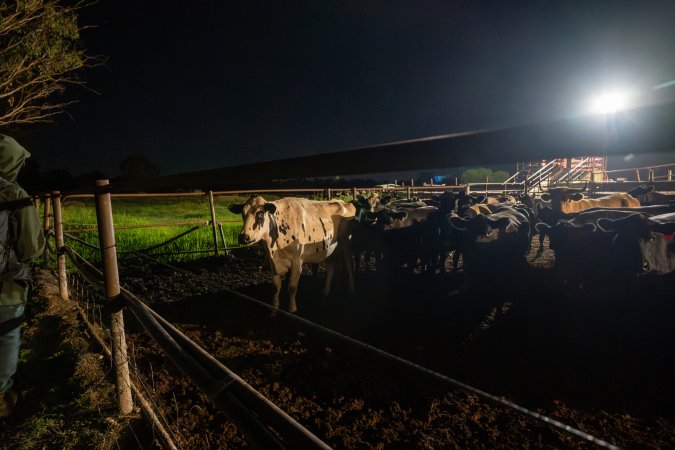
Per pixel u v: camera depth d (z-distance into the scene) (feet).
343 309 18.88
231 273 25.99
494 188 67.77
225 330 16.20
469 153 2.07
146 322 6.69
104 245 8.13
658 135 1.42
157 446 7.91
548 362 13.32
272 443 3.61
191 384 11.52
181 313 18.42
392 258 22.39
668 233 17.78
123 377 8.85
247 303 19.60
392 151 2.42
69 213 46.52
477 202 32.37
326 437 9.61
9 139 8.75
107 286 8.32
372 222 21.66
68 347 12.23
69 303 16.76
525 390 11.68
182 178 5.03
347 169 2.73
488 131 1.97
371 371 12.67
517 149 1.89
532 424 9.97
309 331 15.97
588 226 18.58
